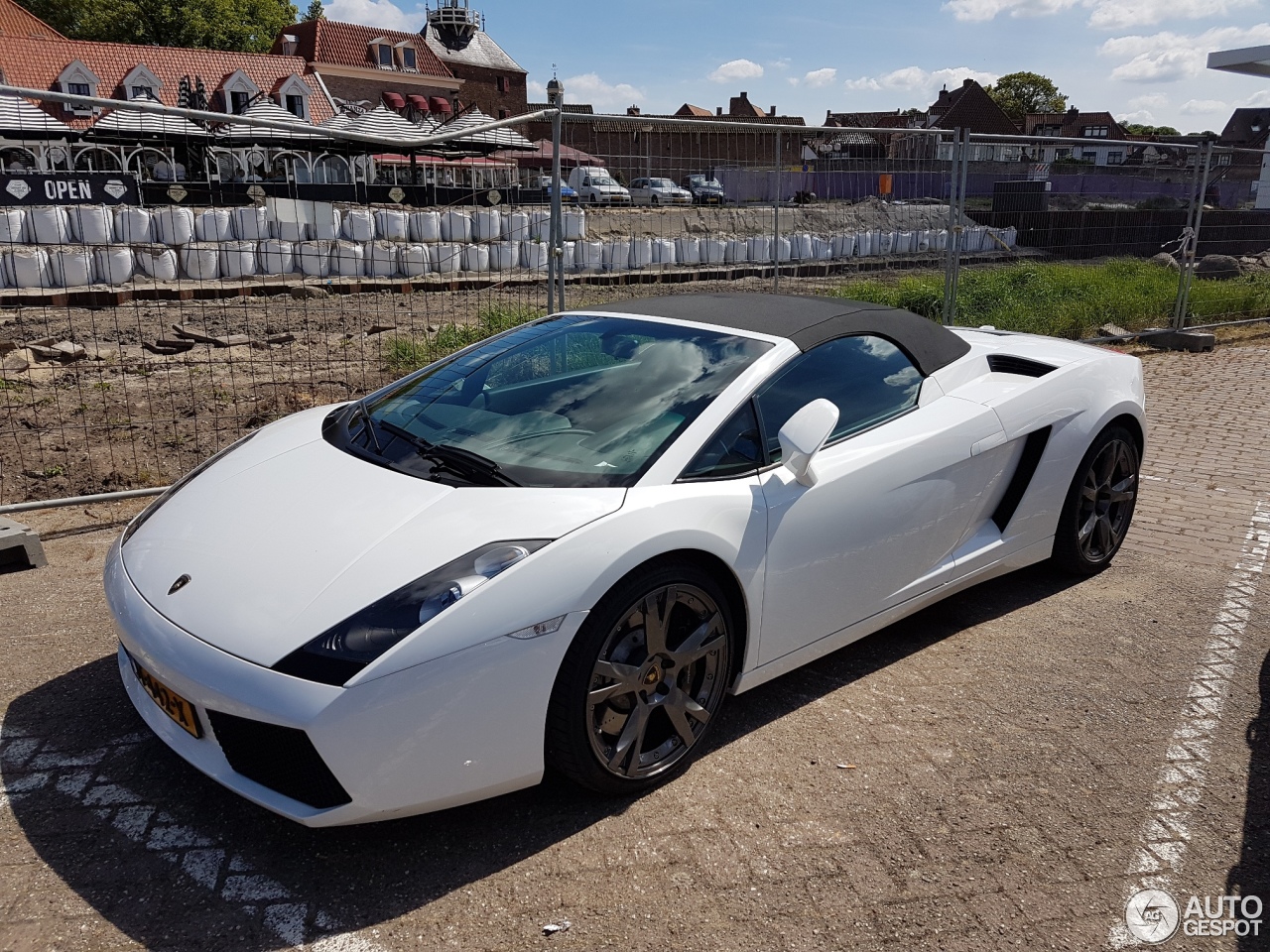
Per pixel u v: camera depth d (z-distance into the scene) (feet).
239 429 20.92
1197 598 13.25
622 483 8.37
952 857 7.72
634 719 8.14
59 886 7.17
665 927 6.86
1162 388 28.14
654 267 38.70
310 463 9.29
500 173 82.53
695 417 9.05
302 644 6.83
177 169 84.48
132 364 29.01
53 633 11.35
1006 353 12.97
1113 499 13.69
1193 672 11.07
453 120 87.20
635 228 25.18
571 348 10.71
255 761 7.11
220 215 54.03
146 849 7.62
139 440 19.93
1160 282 38.55
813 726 9.70
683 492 8.43
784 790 8.57
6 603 12.18
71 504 15.23
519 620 7.20
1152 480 19.06
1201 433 22.86
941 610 12.77
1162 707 10.25
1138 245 34.14
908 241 28.17
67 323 37.63
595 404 9.51
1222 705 10.32
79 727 9.36
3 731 9.24
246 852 7.61
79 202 52.85
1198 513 17.04
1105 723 9.89
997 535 12.08
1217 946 6.82
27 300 42.34
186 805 8.20
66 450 19.01
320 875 7.36
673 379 9.68
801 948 6.70
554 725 7.64
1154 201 33.71
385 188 65.26
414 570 7.28
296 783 6.98
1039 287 34.73
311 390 25.18
